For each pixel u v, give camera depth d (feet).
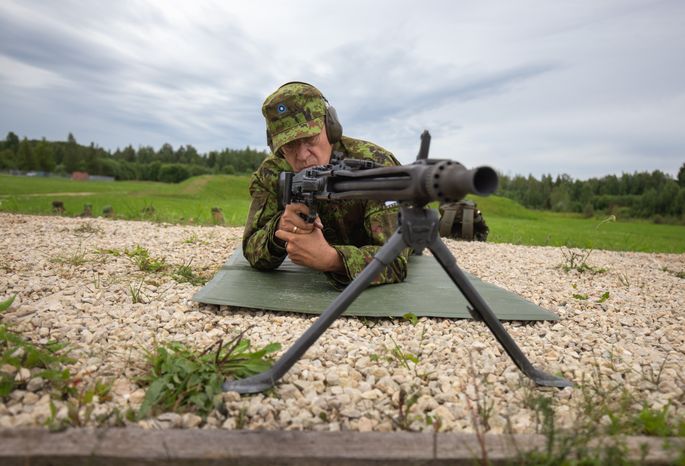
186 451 5.25
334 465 5.33
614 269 20.47
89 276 13.52
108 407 6.42
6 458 5.07
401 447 5.54
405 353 9.02
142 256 16.01
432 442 5.66
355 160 7.67
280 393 7.06
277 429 6.18
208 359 7.41
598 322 11.56
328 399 6.94
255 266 13.78
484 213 116.47
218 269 15.58
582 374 8.14
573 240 42.14
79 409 6.24
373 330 10.19
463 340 9.82
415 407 6.84
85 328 9.45
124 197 82.23
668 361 9.17
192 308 11.28
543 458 5.37
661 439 5.90
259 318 10.68
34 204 46.19
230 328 9.96
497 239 38.09
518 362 7.61
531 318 11.16
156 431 5.57
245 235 13.66
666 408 6.60
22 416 6.00
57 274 13.53
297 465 5.30
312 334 6.88
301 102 10.80
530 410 6.93
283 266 14.84
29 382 6.83
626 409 6.89
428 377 7.91
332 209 12.58
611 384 8.02
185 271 14.38
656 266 23.45
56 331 9.05
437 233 6.79
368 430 6.29
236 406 6.59
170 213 39.27
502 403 7.16
